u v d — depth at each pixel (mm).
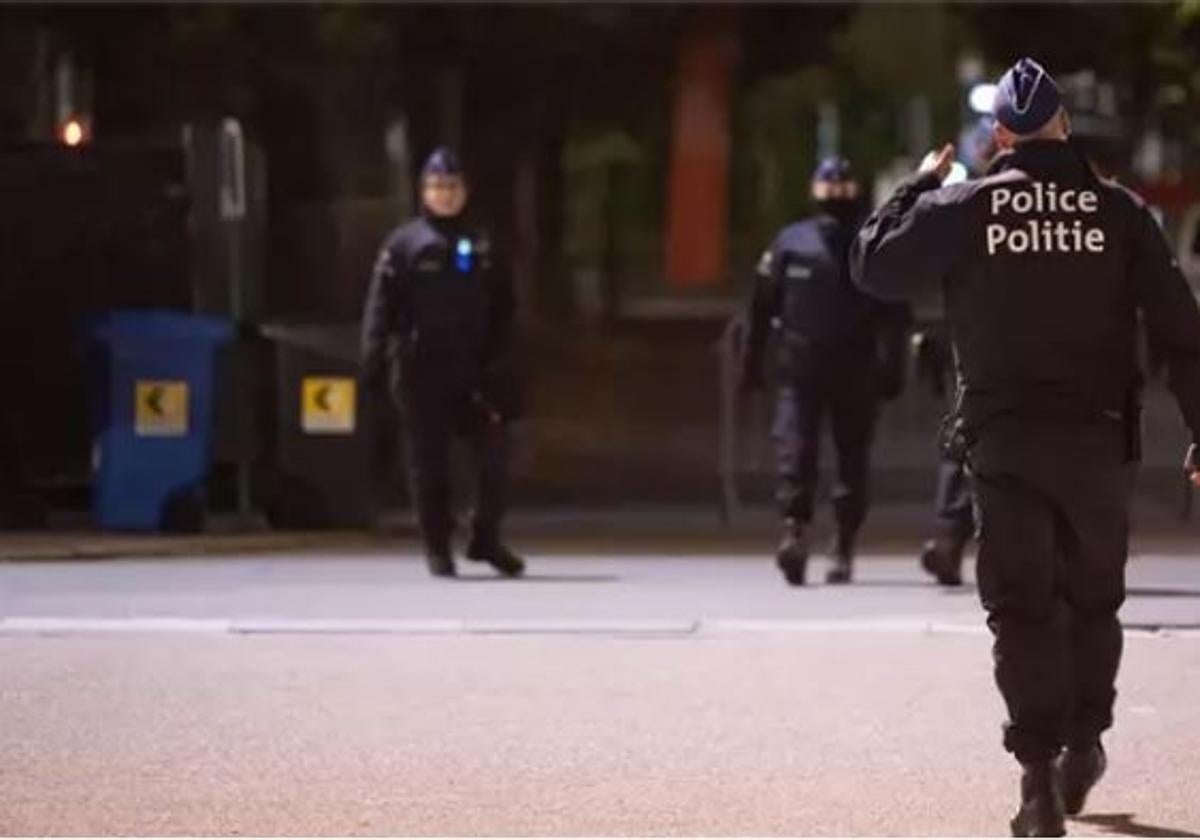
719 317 128750
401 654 36188
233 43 89500
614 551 49031
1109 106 111375
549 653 36250
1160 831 25516
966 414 24656
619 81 108000
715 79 119125
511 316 44188
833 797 27078
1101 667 25516
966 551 49188
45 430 53031
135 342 50312
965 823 25875
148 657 35906
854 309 42250
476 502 44344
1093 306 24219
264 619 39344
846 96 190250
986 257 24328
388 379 45125
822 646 36750
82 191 53719
